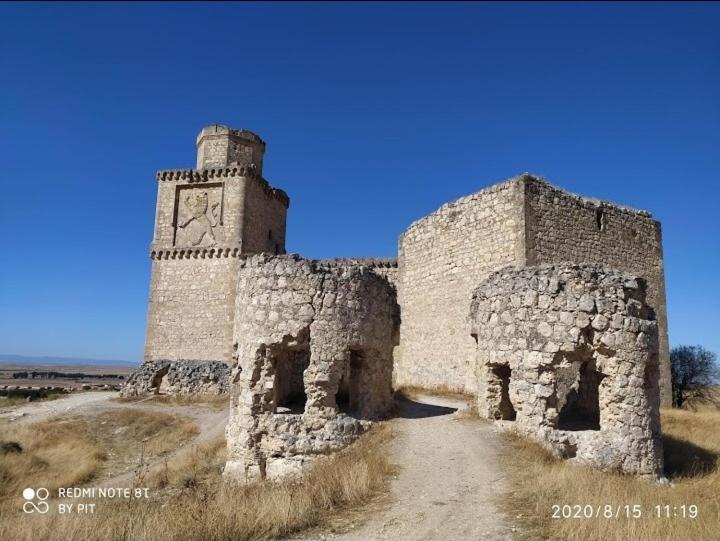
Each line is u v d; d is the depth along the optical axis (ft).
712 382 138.00
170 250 131.85
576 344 41.81
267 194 142.92
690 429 67.26
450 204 91.40
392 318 54.03
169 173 135.44
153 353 128.67
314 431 45.75
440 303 91.45
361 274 49.85
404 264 102.12
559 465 37.11
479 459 38.37
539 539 25.52
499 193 81.51
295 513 29.45
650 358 42.78
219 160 138.10
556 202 81.66
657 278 95.55
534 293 43.86
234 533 27.30
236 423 48.73
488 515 28.84
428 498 31.89
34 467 64.03
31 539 28.76
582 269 43.24
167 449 73.56
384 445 43.01
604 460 39.73
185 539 26.78
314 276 48.01
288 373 66.39
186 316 129.18
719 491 36.96
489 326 48.01
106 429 83.92
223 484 42.22
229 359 125.08
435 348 91.61
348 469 36.27
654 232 96.78
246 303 50.14
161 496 44.91
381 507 30.96
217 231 131.44
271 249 144.25
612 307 42.14
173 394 105.91
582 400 57.11
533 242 77.71
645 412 41.57
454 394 83.41
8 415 94.68
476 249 84.84
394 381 101.24
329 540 26.66
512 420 48.96
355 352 50.85
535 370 42.68
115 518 30.71
